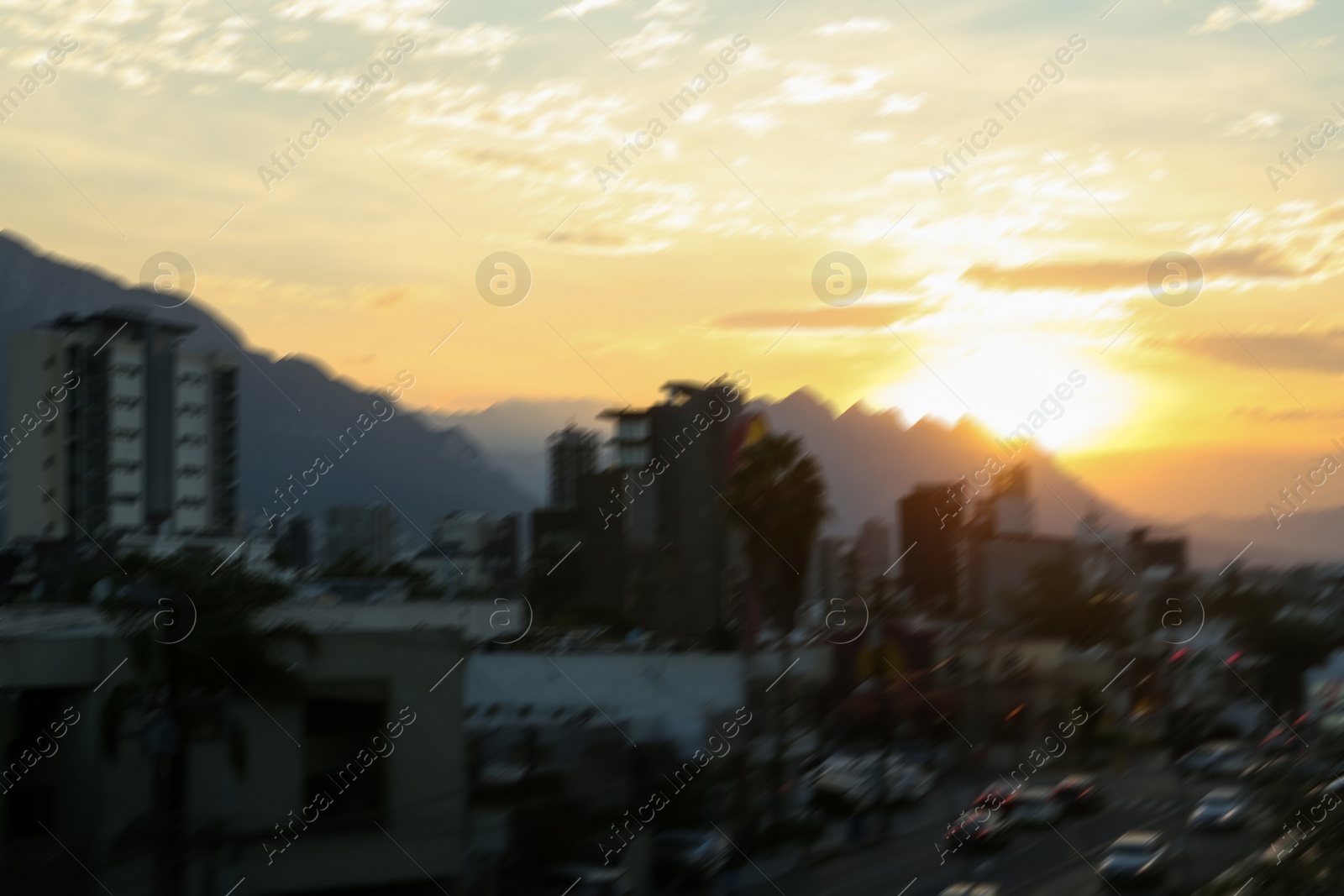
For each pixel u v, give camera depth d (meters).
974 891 21.09
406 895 20.39
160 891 19.16
